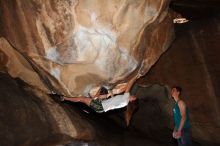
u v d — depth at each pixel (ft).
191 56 24.76
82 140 18.03
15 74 18.34
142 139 23.07
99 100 19.42
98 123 21.98
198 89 24.58
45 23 15.87
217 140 24.06
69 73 17.60
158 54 21.65
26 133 15.69
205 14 23.85
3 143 14.46
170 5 22.56
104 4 15.98
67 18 15.89
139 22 17.31
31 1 15.39
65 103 20.22
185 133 19.43
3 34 16.31
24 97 17.25
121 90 20.29
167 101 25.95
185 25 24.89
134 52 18.29
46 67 17.10
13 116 15.75
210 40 23.97
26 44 16.24
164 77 25.80
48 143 16.63
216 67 23.86
